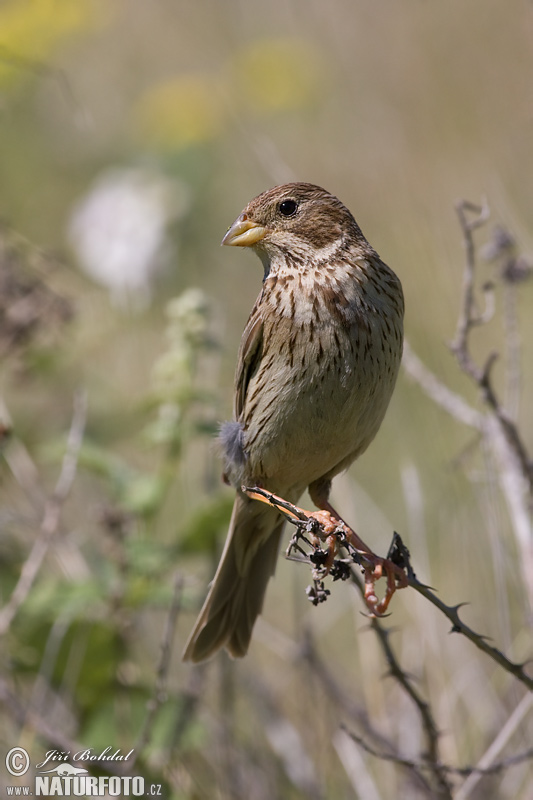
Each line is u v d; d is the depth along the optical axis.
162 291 14.35
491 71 15.87
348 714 9.35
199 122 17.33
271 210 8.46
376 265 8.31
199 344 9.34
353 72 18.03
